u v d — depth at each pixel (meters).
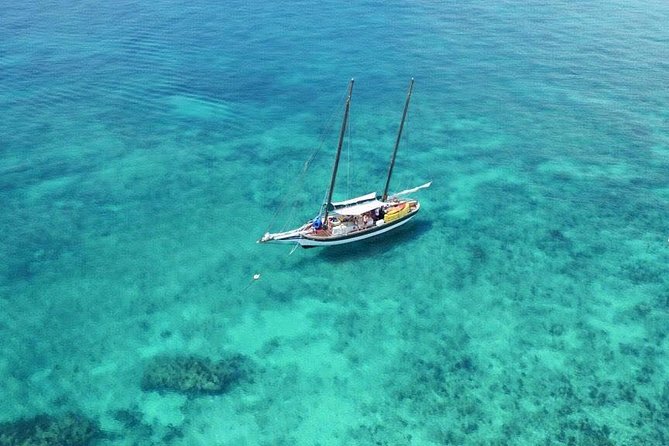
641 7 93.06
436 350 32.34
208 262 39.09
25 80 64.69
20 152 51.47
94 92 63.09
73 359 31.34
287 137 56.41
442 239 41.69
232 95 64.31
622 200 46.09
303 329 33.75
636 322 34.22
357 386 30.08
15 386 29.58
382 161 52.25
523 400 29.25
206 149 53.75
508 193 47.34
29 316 34.12
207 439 27.20
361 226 39.50
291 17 89.81
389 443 27.09
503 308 35.31
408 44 79.00
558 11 91.75
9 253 39.12
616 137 55.62
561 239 41.62
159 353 31.83
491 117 60.03
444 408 28.86
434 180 49.28
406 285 37.22
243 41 79.19
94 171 49.22
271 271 38.41
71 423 27.53
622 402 29.11
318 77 69.25
